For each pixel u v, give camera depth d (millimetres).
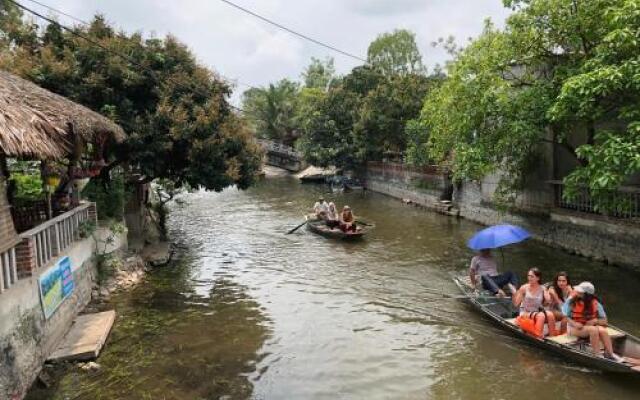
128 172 15500
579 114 10383
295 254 15453
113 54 14102
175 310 10461
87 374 7578
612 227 12695
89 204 11320
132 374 7617
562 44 12320
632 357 7316
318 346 8703
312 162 37781
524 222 16625
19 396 6598
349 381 7480
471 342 8695
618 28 9648
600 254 13164
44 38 14828
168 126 14078
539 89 12117
